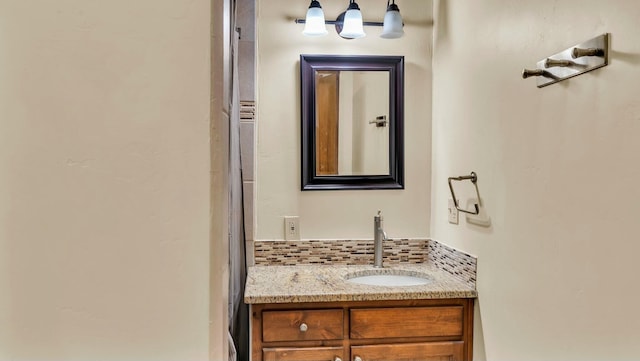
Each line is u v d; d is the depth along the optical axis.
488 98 1.56
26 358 0.45
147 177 0.46
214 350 0.47
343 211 2.16
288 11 2.13
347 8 2.14
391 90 2.18
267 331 1.62
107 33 0.45
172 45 0.45
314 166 2.15
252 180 2.12
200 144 0.46
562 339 1.12
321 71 2.15
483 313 1.60
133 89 0.45
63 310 0.45
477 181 1.65
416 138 2.18
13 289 0.44
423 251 2.18
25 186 0.44
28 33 0.44
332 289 1.69
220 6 0.49
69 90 0.44
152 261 0.46
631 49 0.89
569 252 1.09
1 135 0.44
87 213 0.45
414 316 1.67
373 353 1.65
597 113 0.99
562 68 1.12
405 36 2.18
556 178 1.15
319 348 1.64
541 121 1.22
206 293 0.46
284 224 2.14
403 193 2.18
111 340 0.46
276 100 2.13
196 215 0.46
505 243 1.43
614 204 0.94
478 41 1.65
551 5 1.18
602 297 0.97
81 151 0.45
